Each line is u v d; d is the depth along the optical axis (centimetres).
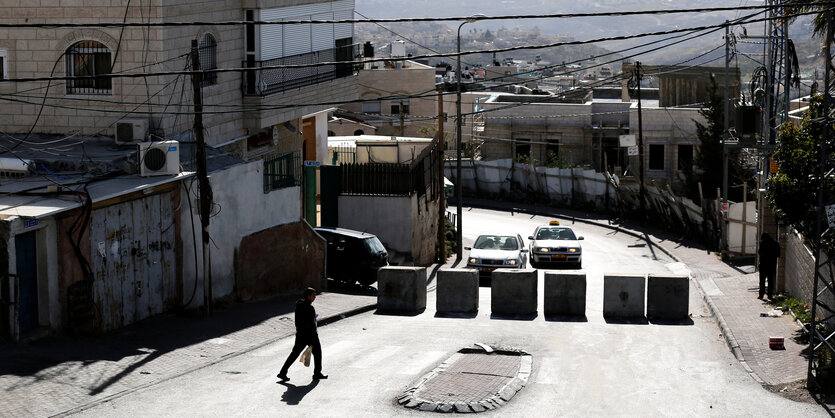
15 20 2514
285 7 3044
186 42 2589
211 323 2111
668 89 6525
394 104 8238
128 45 2473
